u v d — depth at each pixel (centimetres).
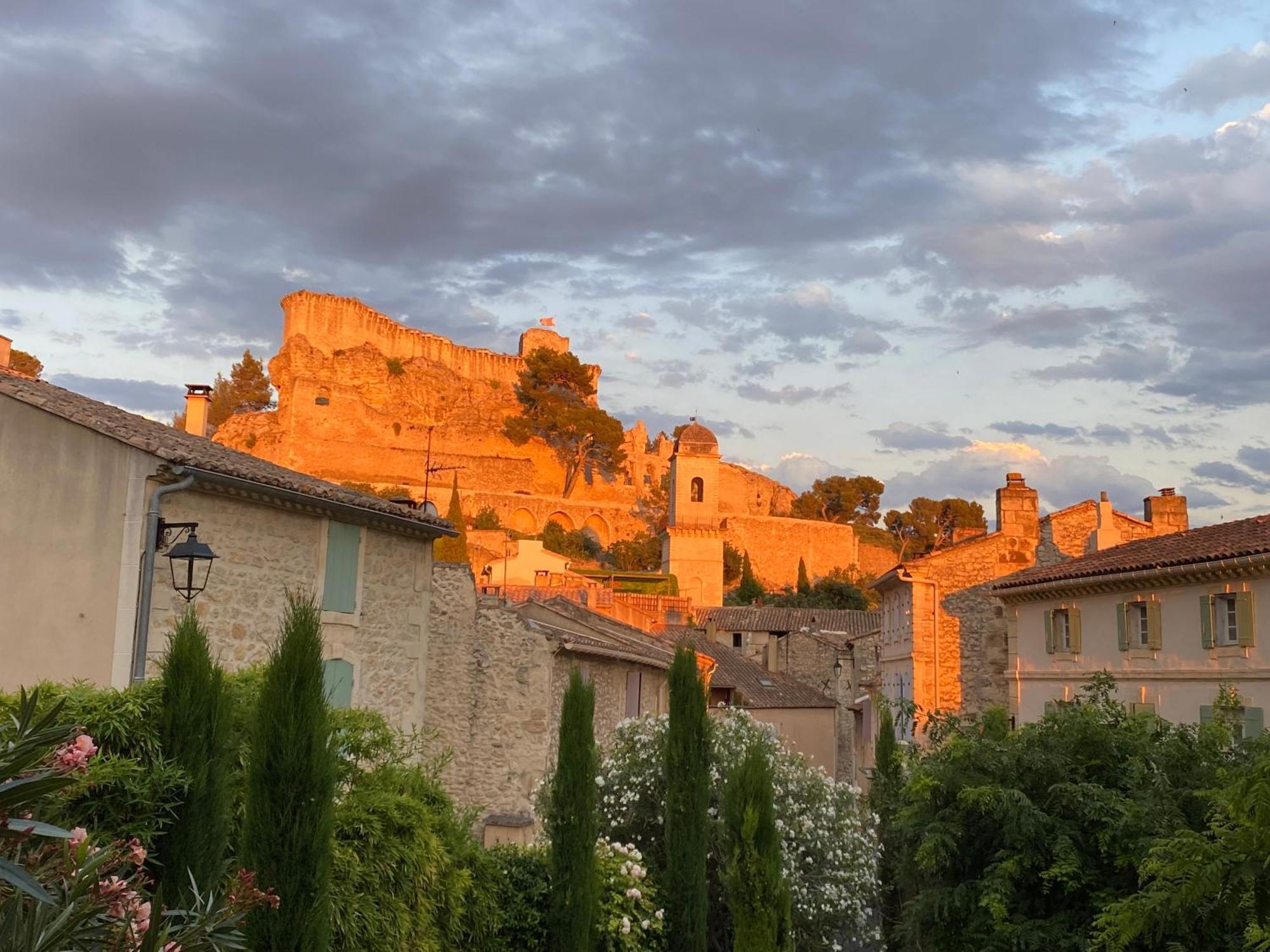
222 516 1590
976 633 3538
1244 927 1204
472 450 12131
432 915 1245
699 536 8262
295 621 1036
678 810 1680
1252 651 2278
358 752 1297
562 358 12862
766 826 1584
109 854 675
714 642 5069
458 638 2239
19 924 607
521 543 6956
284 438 11338
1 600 1469
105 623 1427
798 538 12156
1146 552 2766
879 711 2380
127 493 1452
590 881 1487
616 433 12606
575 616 3222
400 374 12469
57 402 1510
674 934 1642
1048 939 1445
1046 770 1571
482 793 2170
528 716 2200
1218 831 1036
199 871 964
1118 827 1450
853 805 2055
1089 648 2858
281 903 962
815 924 1872
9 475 1495
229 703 1020
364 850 1148
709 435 8875
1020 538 3619
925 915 1612
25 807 630
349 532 1825
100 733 953
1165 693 2538
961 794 1541
